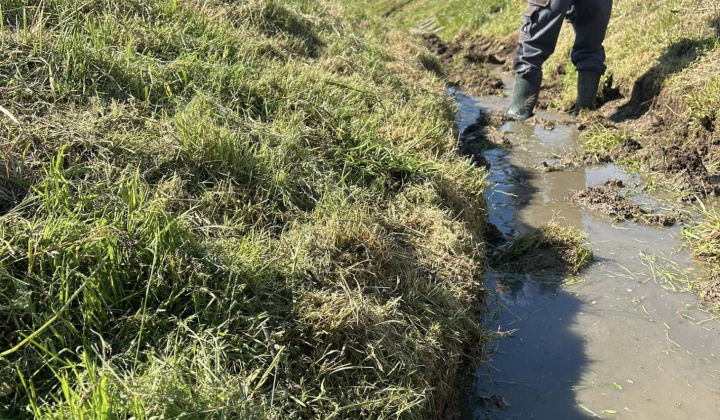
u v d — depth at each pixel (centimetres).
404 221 370
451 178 443
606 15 724
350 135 423
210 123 340
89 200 268
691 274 411
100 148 301
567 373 329
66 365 208
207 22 507
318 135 409
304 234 306
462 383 321
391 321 268
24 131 290
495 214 519
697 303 381
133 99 354
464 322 328
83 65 353
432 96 641
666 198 524
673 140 596
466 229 402
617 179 571
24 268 227
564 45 964
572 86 839
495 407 307
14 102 310
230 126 367
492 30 1317
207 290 240
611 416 296
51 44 363
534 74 768
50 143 293
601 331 361
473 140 707
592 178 583
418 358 274
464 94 956
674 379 319
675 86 652
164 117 347
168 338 222
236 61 470
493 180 590
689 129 598
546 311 383
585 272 423
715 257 420
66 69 346
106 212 264
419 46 1057
